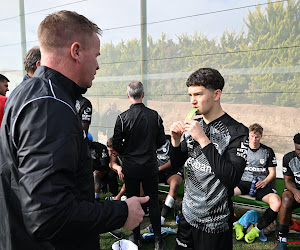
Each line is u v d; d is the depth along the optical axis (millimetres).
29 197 593
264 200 2637
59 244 738
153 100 3783
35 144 613
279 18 2900
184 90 3529
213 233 1363
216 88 1310
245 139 1260
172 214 3146
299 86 2871
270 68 3016
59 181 616
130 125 2195
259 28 3023
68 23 771
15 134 655
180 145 1511
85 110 2533
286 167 2545
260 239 2564
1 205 718
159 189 3266
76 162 692
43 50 791
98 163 3254
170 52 3578
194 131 1228
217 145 1321
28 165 610
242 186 2889
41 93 688
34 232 602
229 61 3238
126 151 2277
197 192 1398
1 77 2666
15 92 746
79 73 816
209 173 1347
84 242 823
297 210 2771
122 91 4012
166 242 2525
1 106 2242
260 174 2832
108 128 4199
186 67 3496
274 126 3062
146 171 2252
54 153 615
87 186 801
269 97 3059
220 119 1350
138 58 3818
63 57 775
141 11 3691
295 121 2938
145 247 2449
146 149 2240
